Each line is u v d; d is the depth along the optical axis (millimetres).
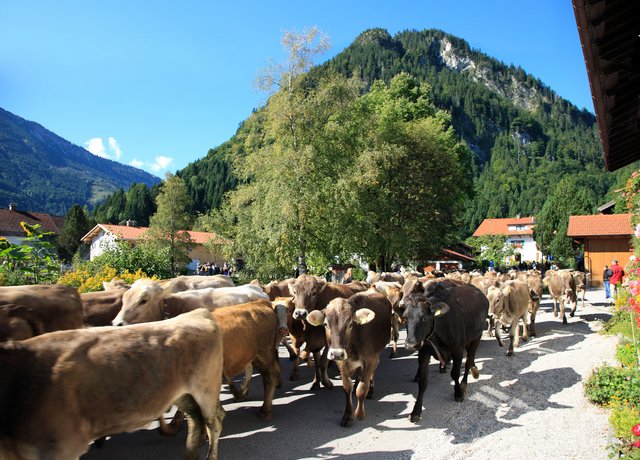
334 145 28062
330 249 28703
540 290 13898
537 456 5727
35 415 3701
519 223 98688
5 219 65000
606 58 5281
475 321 8469
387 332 7891
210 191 122000
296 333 9484
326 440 6363
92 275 14625
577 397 7875
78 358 4023
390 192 32625
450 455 5855
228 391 8789
